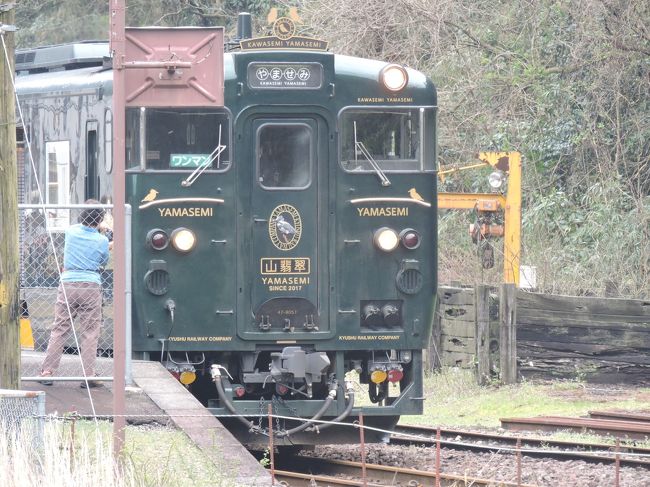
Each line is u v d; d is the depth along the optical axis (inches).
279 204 1713.8
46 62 2197.3
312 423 1694.1
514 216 2736.2
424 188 1743.4
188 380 1705.2
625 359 2445.9
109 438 1382.9
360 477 1673.2
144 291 1681.8
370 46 3663.9
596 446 1727.4
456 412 2284.7
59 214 1980.8
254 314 1710.1
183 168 1695.4
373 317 1733.5
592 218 3334.2
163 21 4975.4
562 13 3587.6
